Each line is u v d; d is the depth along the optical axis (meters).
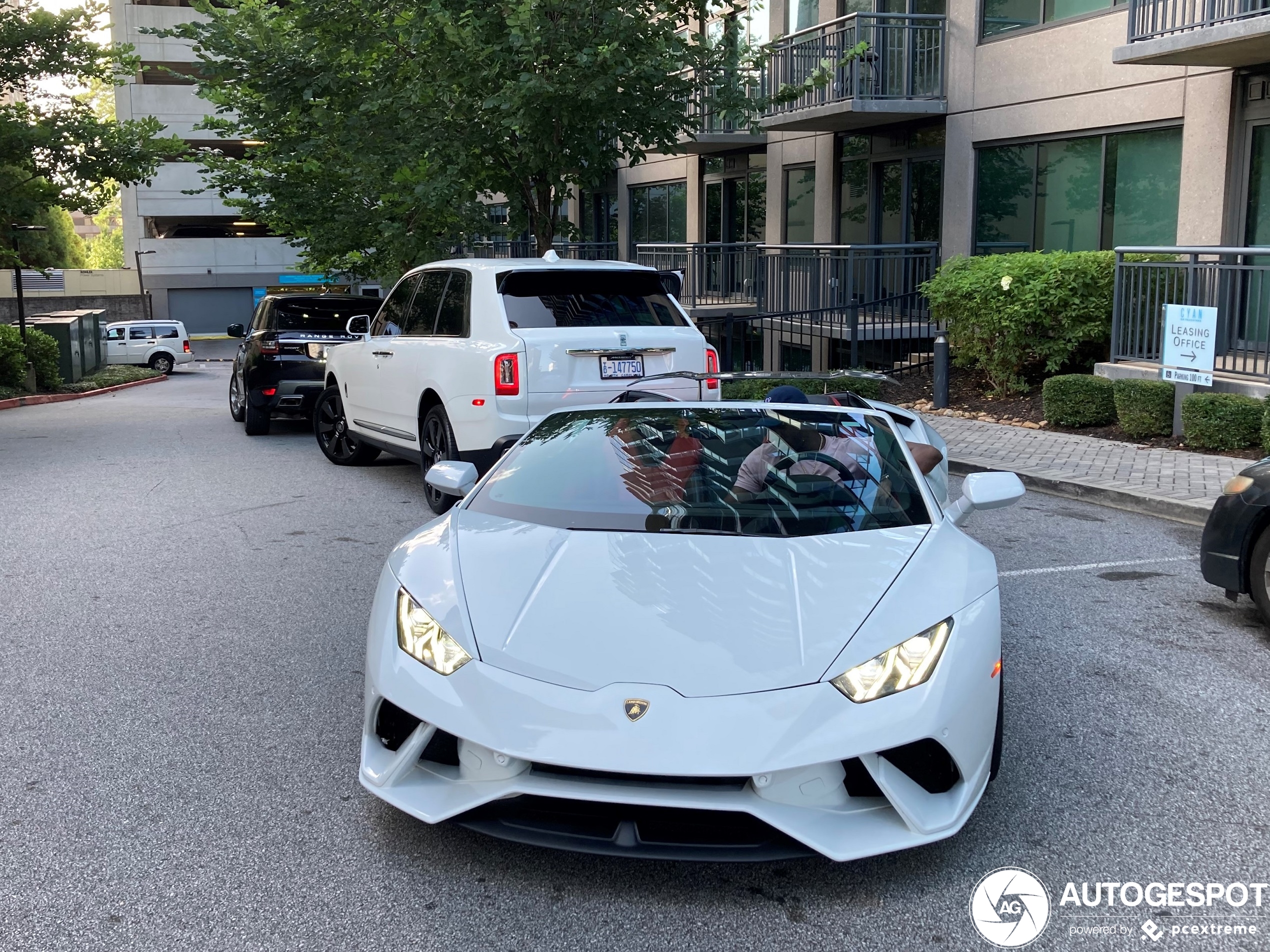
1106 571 6.75
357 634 5.65
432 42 12.52
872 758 3.02
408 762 3.26
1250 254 10.23
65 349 27.81
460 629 3.36
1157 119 13.02
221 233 61.34
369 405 10.18
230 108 17.09
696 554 3.72
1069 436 11.33
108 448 13.24
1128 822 3.59
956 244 16.34
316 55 13.90
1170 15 12.66
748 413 4.77
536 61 12.16
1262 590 5.49
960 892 3.17
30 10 18.78
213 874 3.27
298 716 4.54
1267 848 3.42
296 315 14.20
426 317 9.14
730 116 13.67
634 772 2.88
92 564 7.16
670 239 25.61
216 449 12.97
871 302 15.65
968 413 13.07
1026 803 3.72
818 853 2.96
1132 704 4.63
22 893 3.16
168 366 39.44
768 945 2.91
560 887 3.19
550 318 7.98
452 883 3.22
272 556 7.34
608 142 13.23
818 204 19.52
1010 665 5.13
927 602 3.41
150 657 5.29
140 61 19.67
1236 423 9.81
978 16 15.59
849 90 16.70
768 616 3.31
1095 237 14.14
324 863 3.33
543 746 2.95
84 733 4.36
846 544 3.82
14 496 9.74
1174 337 10.42
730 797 2.92
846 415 4.77
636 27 12.25
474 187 13.96
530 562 3.71
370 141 13.45
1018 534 7.71
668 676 3.07
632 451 4.53
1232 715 4.51
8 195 18.38
